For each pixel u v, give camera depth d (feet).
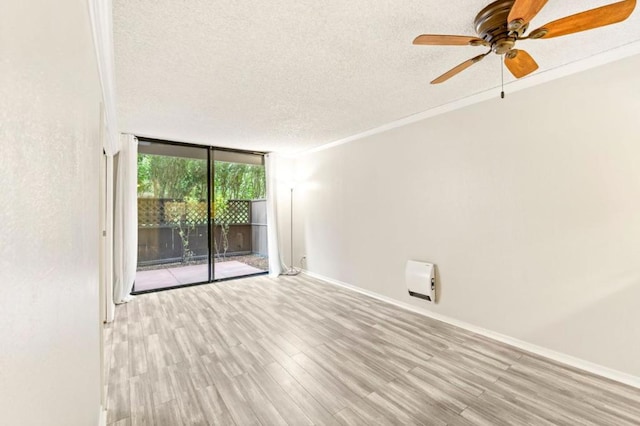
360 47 6.75
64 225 2.26
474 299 9.99
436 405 6.36
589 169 7.61
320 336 9.68
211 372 7.61
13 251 1.23
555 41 6.75
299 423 5.88
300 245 18.99
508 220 9.12
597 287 7.49
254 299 13.50
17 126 1.28
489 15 5.38
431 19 5.82
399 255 12.57
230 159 17.63
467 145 10.12
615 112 7.22
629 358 7.02
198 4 5.23
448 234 10.75
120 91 8.87
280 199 19.07
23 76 1.34
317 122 12.32
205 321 10.90
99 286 5.93
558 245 8.13
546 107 8.32
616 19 4.69
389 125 12.73
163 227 15.43
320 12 5.54
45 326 1.71
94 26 5.01
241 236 18.08
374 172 13.64
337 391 6.85
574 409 6.19
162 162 15.37
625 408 6.19
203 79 8.17
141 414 6.10
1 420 1.09
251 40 6.39
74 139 2.75
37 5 1.57
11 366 1.20
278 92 9.14
